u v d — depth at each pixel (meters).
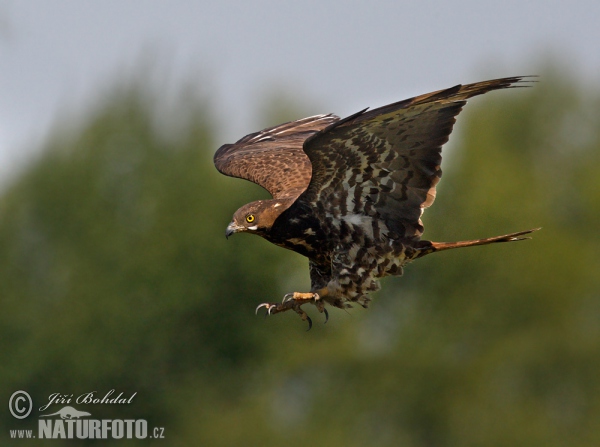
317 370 25.12
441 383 25.30
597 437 24.14
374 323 26.69
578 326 26.42
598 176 29.38
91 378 24.09
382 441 24.58
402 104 8.20
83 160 26.58
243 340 25.08
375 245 9.38
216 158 11.33
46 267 25.94
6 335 24.64
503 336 26.45
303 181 10.38
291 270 25.59
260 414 23.48
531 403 25.05
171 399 24.22
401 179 9.06
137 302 24.80
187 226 25.48
